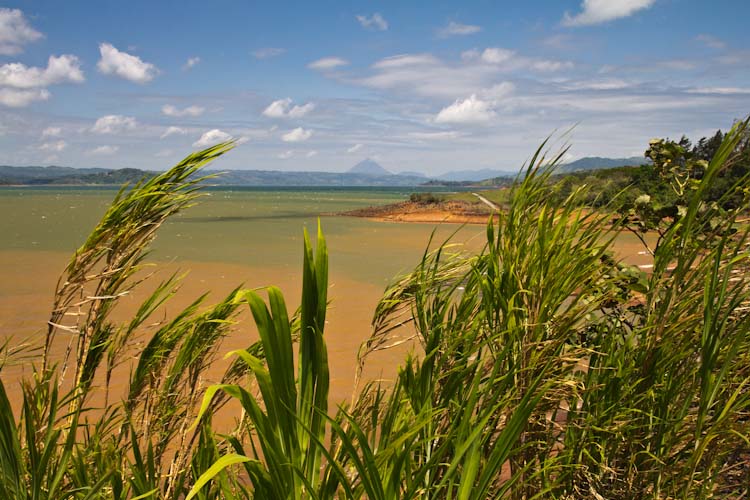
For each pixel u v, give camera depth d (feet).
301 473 3.29
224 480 4.06
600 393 5.57
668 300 5.13
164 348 6.35
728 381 4.87
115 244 5.93
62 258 76.79
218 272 67.05
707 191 5.13
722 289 4.53
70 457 5.49
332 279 62.85
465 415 4.11
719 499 4.86
